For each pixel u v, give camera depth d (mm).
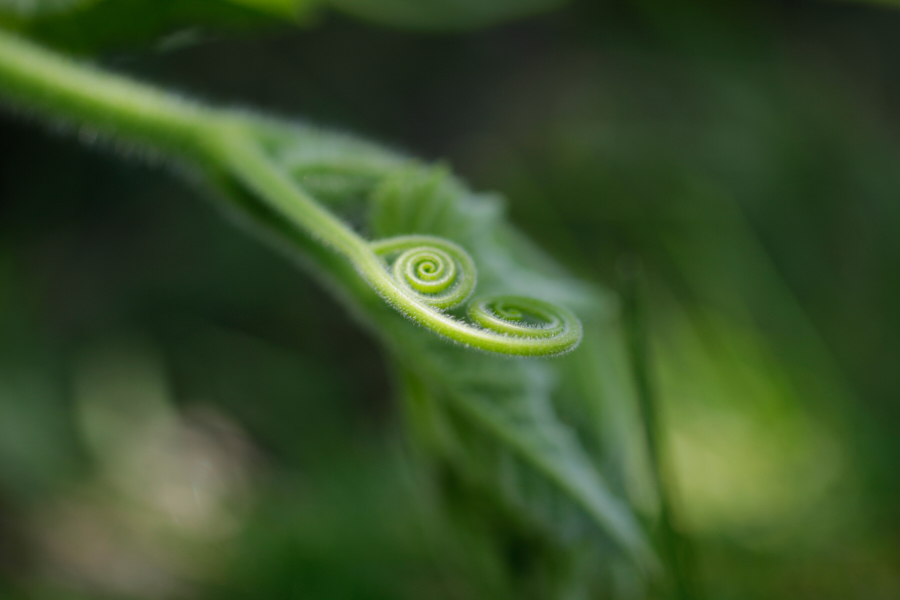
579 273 978
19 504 714
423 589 592
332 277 351
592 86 1267
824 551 600
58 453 782
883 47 1331
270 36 1208
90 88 357
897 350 900
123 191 1114
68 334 999
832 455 675
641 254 985
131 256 1091
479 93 1312
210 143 354
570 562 363
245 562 622
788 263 1031
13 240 1044
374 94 1265
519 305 323
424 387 360
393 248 325
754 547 590
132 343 974
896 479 653
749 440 695
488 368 354
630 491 366
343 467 704
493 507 363
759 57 1199
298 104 1205
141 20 369
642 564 365
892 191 1101
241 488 742
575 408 363
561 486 357
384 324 351
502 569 367
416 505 631
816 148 1134
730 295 866
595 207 1055
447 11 489
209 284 1070
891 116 1282
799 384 736
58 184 1085
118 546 675
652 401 382
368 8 476
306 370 942
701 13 1219
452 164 1252
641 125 1146
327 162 356
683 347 770
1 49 358
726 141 1127
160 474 780
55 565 660
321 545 611
